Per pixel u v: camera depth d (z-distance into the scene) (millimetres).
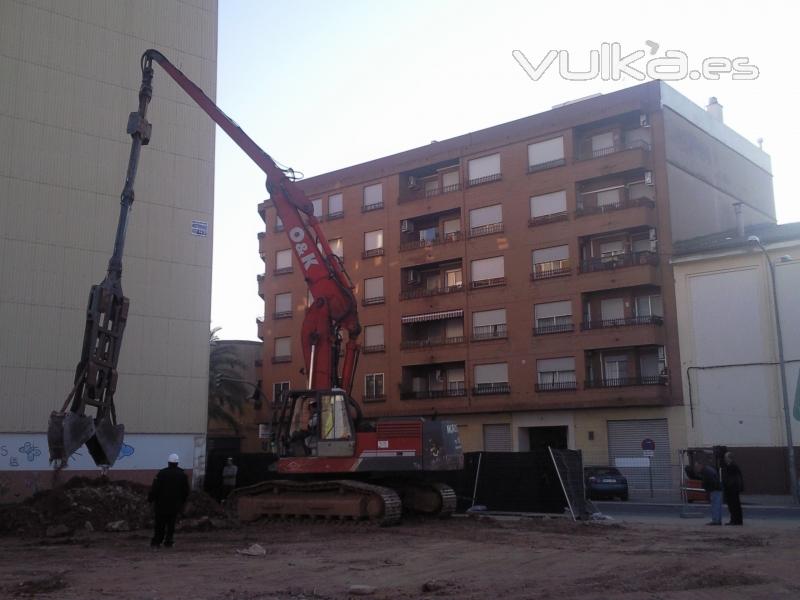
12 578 12016
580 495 23234
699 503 30109
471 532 18625
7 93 27562
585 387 40781
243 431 57250
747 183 49219
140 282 29656
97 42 29844
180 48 31984
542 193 43812
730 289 37875
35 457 26453
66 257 28000
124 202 15109
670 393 38812
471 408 44594
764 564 13125
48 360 27109
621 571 12453
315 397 21219
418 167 49438
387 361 48656
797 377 35656
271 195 22625
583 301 41688
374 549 15516
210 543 16781
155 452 29203
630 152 40844
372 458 20688
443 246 47219
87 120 29188
